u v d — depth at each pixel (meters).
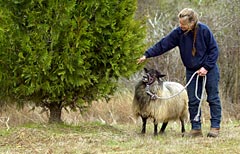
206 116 16.58
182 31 11.15
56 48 11.48
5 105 15.50
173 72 18.00
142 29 12.45
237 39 18.55
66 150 9.72
